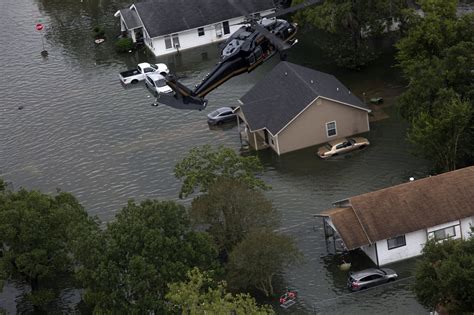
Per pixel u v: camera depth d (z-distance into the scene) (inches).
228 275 5738.2
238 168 6432.1
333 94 7810.0
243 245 5659.5
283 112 7760.8
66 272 6412.4
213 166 6412.4
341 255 6195.9
